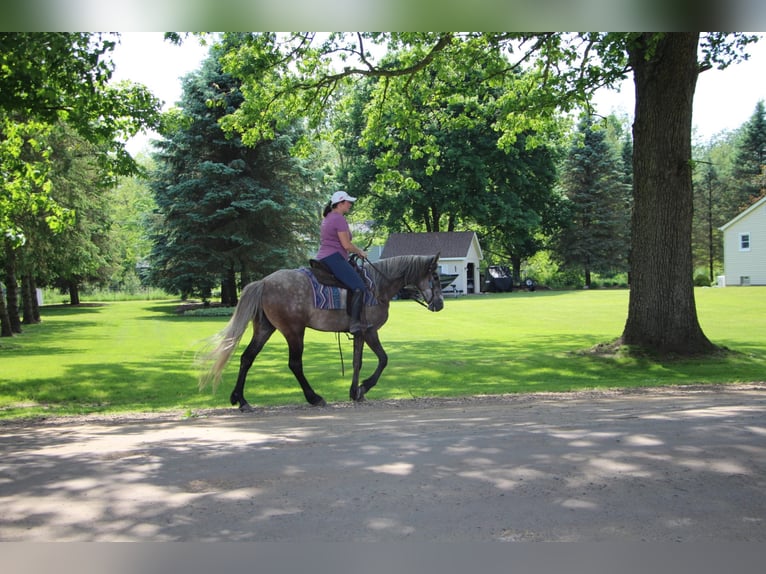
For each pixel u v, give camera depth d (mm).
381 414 8773
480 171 50438
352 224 65438
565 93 16328
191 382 13133
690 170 15031
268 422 8258
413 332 23219
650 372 13500
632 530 3801
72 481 5070
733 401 9086
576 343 19125
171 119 15812
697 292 39875
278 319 9305
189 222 36406
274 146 36500
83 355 18188
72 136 28141
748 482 4586
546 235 60500
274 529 3922
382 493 4523
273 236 38312
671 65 14664
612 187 59906
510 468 5047
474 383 12508
